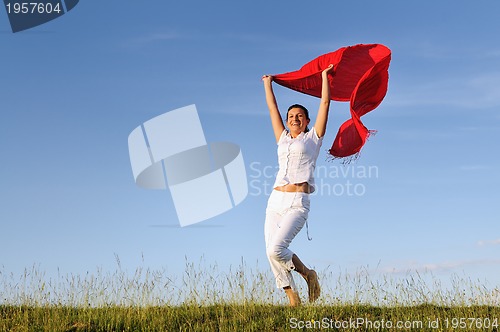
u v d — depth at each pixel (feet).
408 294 25.90
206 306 25.36
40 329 22.81
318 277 24.91
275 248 23.12
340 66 26.76
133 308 25.07
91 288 25.95
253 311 23.88
